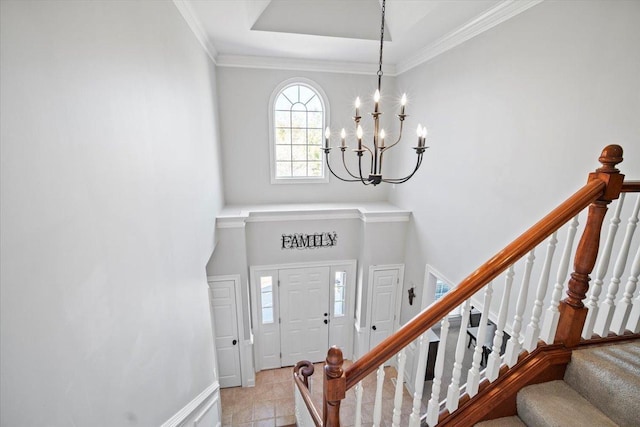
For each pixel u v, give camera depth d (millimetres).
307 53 4168
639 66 1705
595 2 1912
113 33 1433
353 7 3455
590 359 1443
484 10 2764
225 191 4758
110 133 1385
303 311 5047
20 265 868
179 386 2229
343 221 4781
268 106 4562
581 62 2021
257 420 4074
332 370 1329
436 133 3781
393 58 4363
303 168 4984
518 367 1516
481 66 2963
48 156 984
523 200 2541
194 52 2984
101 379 1275
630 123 1767
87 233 1193
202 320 2896
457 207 3426
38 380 930
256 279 4727
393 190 5031
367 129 4910
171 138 2244
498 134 2783
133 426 1556
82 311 1153
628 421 1249
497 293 2844
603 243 1952
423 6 2883
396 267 4812
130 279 1548
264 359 5070
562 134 2182
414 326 1340
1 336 807
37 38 946
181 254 2387
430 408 1499
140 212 1687
